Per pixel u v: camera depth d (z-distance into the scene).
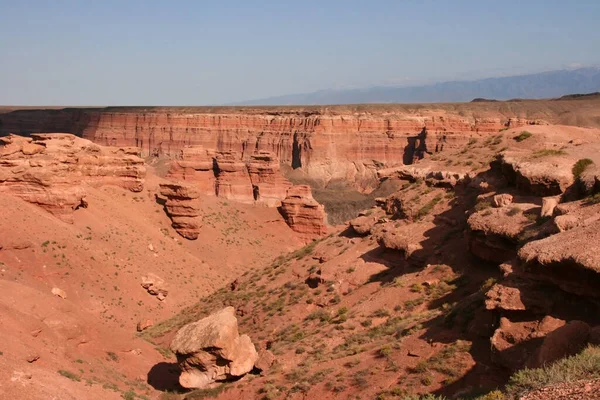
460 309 28.00
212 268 78.81
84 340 37.97
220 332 33.97
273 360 33.84
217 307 51.91
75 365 33.84
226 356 33.69
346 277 43.03
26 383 27.23
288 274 50.53
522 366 19.94
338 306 39.91
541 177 34.44
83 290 55.41
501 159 39.97
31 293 38.47
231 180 116.88
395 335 30.38
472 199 42.25
